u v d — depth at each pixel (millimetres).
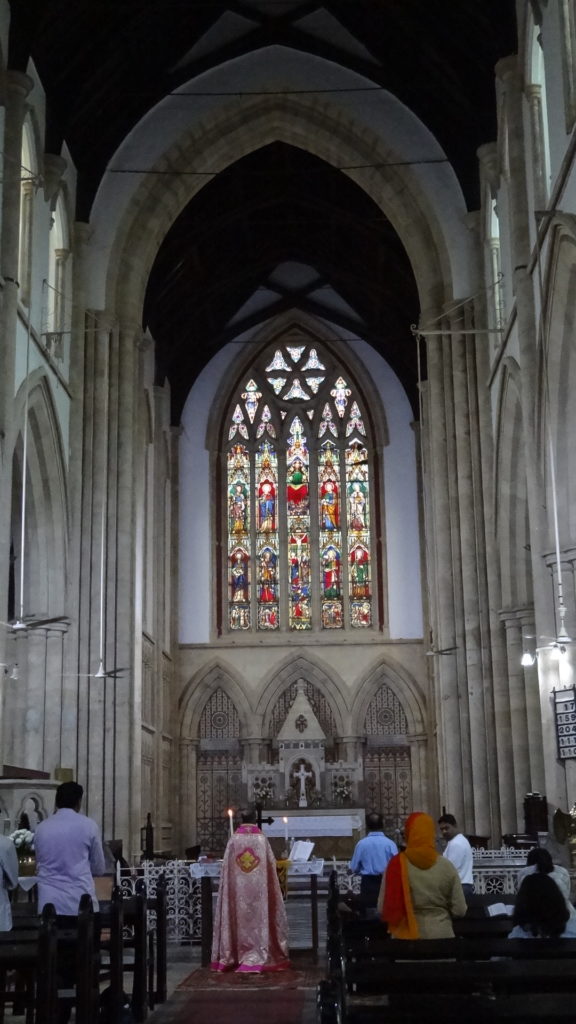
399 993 6059
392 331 39188
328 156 28969
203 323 39125
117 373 27094
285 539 39719
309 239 36688
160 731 34562
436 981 6047
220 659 38406
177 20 26141
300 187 33281
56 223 25516
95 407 26266
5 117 20375
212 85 28062
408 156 27875
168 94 27844
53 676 23969
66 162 24766
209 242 34719
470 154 26906
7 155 20266
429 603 36125
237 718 38219
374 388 40406
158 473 35719
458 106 26078
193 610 38906
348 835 31984
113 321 27203
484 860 17203
